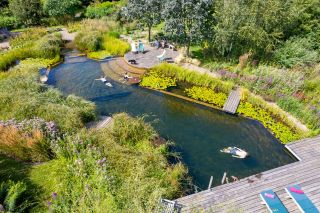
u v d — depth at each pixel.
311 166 12.50
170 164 13.05
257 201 10.67
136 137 13.59
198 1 20.06
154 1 23.31
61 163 11.31
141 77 20.83
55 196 9.70
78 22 32.25
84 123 15.00
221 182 12.39
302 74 18.95
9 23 31.39
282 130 15.60
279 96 17.50
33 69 20.33
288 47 20.98
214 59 22.08
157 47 24.78
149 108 17.70
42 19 32.50
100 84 20.30
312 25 22.23
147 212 9.18
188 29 21.58
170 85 19.91
